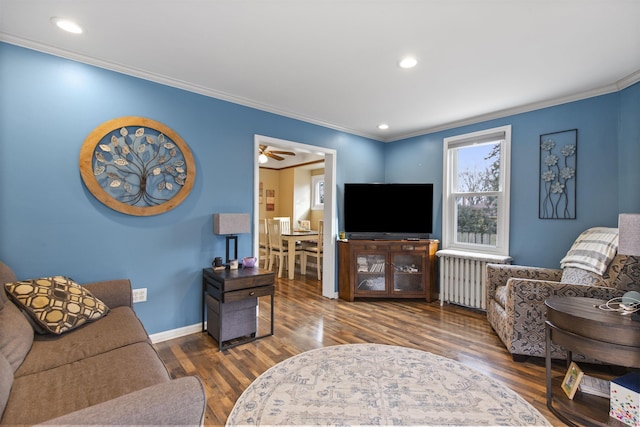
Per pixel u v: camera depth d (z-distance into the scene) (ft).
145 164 8.58
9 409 3.59
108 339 5.54
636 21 6.02
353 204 13.74
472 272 11.82
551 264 10.43
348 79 8.91
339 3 5.63
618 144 9.03
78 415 2.63
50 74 7.27
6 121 6.77
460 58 7.62
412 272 13.19
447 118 12.46
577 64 7.86
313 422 5.54
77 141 7.61
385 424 5.49
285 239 18.66
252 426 5.43
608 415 5.40
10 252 6.84
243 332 9.07
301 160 22.53
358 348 8.57
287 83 9.22
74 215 7.60
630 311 5.49
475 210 12.78
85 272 7.77
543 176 10.61
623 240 5.41
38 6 5.71
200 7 5.77
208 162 9.86
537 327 7.49
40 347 5.18
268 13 5.93
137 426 2.72
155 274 8.87
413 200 13.56
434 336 9.43
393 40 6.85
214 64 8.07
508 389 6.56
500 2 5.53
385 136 15.55
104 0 5.55
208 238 9.89
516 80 8.87
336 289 14.01
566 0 5.44
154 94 8.77
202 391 3.15
